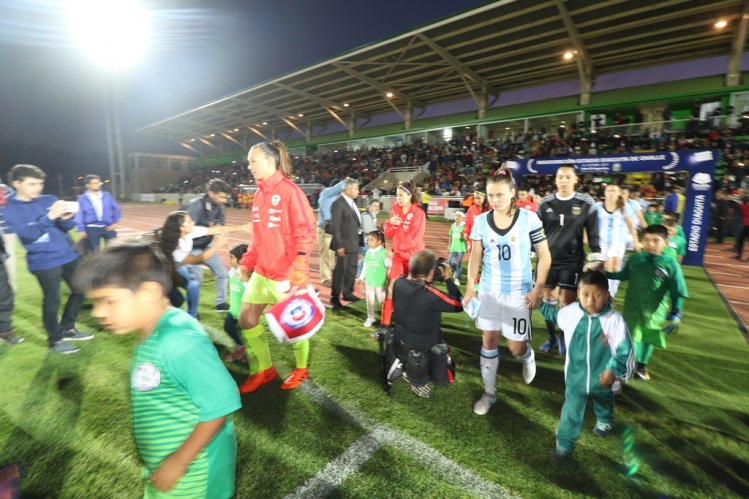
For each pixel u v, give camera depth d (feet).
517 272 8.84
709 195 28.53
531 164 36.17
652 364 12.09
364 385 10.46
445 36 70.79
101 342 13.11
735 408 9.52
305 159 126.21
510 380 10.93
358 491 6.67
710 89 64.75
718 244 40.52
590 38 65.46
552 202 11.97
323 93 106.42
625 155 31.65
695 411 9.37
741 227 31.27
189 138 178.09
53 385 10.19
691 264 29.40
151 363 3.52
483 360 9.20
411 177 89.86
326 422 8.70
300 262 9.36
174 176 175.32
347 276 17.63
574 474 7.16
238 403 3.65
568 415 7.36
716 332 15.02
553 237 11.96
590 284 7.03
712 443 8.13
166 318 3.64
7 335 12.75
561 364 12.14
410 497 6.56
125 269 3.23
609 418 8.11
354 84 98.12
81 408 9.12
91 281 3.18
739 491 6.79
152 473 3.77
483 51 73.67
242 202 95.71
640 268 10.30
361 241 18.48
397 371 9.67
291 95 111.14
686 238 29.55
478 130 93.97
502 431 8.45
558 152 70.33
